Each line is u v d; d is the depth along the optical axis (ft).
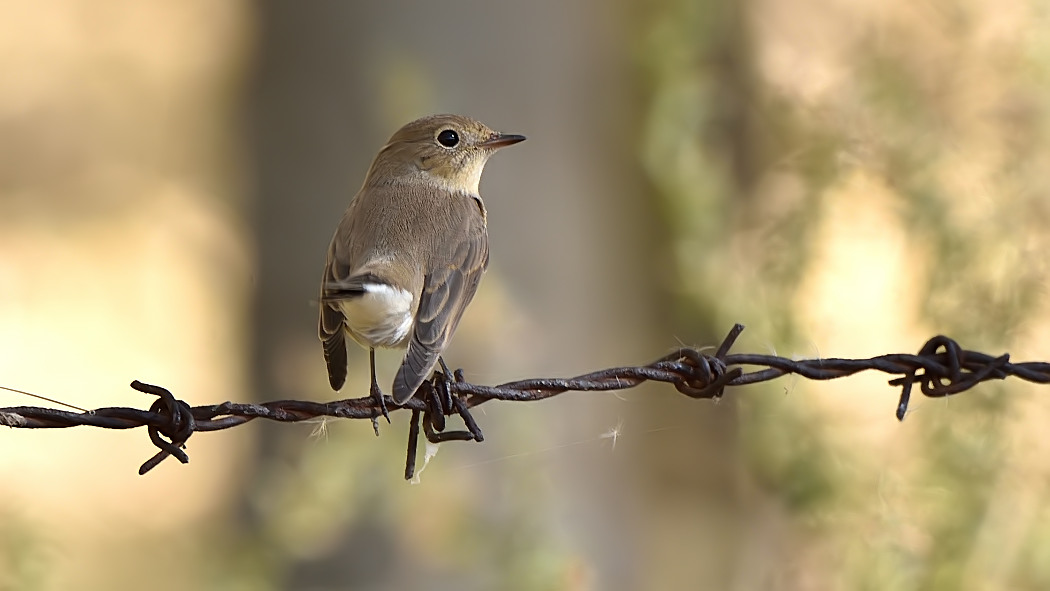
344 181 41.11
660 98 46.44
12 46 79.92
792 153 42.86
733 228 46.57
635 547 48.26
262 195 41.65
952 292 38.22
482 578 39.65
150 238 73.97
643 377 24.30
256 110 41.57
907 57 40.96
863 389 43.57
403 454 39.09
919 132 39.65
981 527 37.50
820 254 40.88
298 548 39.83
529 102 42.70
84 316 69.31
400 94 39.78
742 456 43.91
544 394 24.16
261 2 41.29
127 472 59.88
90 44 80.48
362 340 25.04
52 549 38.22
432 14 40.70
